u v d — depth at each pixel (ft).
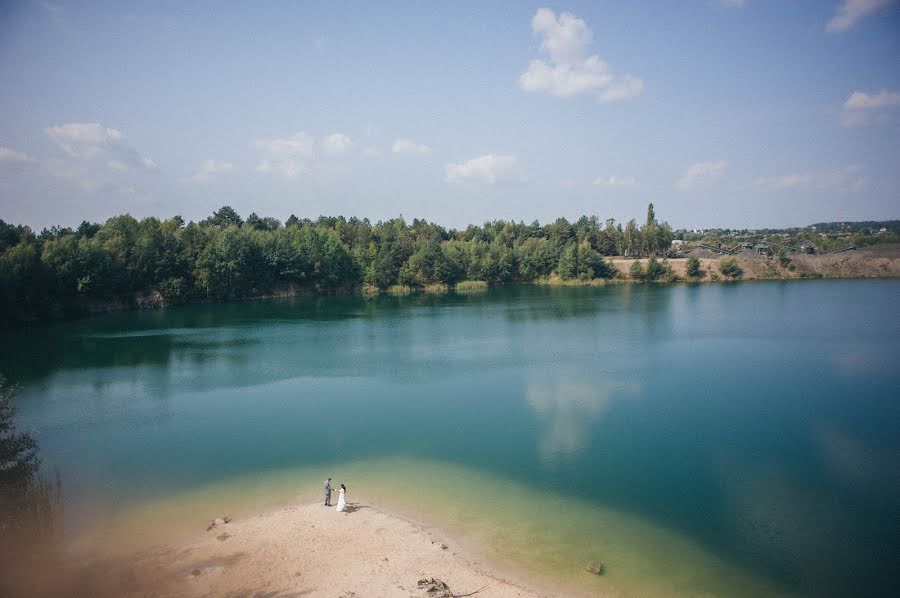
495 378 206.80
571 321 346.33
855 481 119.96
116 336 300.20
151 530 99.19
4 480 101.35
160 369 224.74
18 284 331.36
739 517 105.29
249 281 496.23
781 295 460.96
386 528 99.30
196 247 464.65
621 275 623.36
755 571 88.02
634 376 207.21
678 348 257.14
